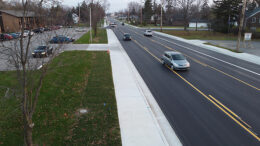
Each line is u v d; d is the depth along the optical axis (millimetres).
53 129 7910
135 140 7414
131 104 10406
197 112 9898
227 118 9352
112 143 7184
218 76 15891
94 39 38062
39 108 9508
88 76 14961
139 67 18219
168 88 13109
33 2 6316
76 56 21531
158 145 7195
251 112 9945
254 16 50719
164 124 8773
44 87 12039
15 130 7816
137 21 99500
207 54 25312
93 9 53688
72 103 10305
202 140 7699
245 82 14523
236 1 51719
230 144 7488
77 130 7902
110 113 9359
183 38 42406
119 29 64875
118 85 13227
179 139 7738
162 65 19125
